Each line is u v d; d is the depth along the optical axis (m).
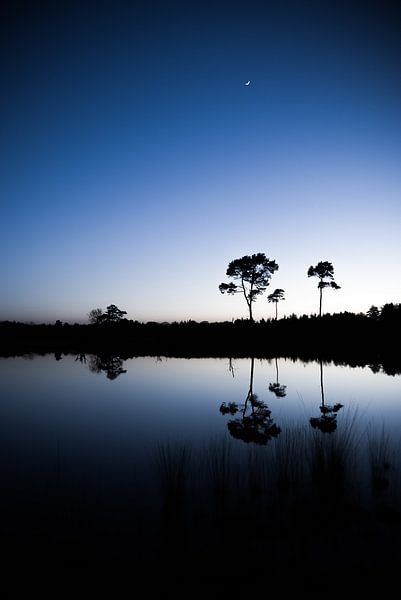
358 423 10.24
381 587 3.86
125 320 67.94
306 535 4.77
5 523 5.20
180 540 4.71
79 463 7.63
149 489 6.25
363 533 4.79
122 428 10.39
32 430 10.34
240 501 5.67
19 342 58.53
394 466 6.82
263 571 4.15
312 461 6.89
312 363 26.88
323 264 45.22
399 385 16.62
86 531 4.96
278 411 12.09
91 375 21.73
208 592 3.86
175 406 13.18
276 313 50.94
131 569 4.22
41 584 3.98
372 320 45.47
